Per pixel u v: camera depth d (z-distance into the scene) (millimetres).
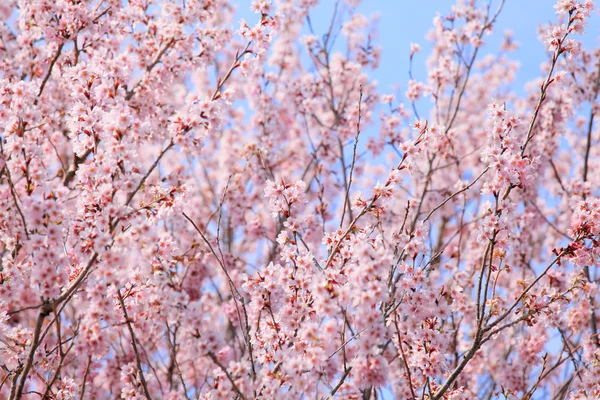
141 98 8102
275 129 11297
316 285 5184
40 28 7707
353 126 11148
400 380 6840
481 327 6027
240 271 10680
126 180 5426
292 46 12797
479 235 5984
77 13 7758
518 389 8148
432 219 11039
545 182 12625
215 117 5789
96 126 5668
